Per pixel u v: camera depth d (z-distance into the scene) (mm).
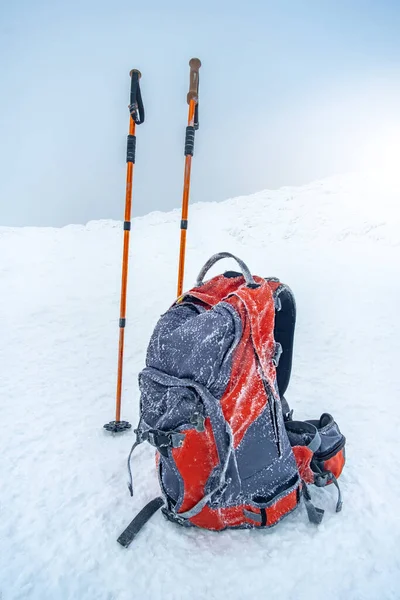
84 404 2822
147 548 1475
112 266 10078
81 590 1312
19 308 6109
